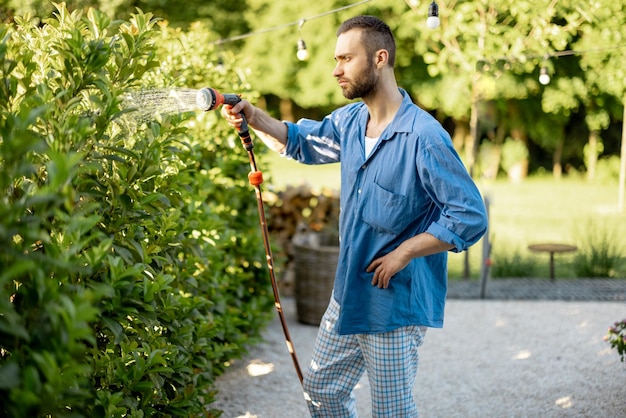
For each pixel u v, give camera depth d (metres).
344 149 2.51
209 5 13.27
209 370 3.40
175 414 2.54
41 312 1.61
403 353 2.40
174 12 12.98
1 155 1.48
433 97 13.92
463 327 4.92
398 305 2.36
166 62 3.92
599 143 14.00
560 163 15.30
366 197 2.40
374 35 2.35
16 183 1.95
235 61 4.64
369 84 2.37
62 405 1.84
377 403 2.43
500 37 5.88
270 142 2.73
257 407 3.52
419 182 2.33
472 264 7.27
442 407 3.52
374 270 2.39
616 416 3.32
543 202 11.66
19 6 5.99
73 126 1.86
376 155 2.38
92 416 2.01
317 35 13.37
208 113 4.33
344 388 2.55
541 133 14.15
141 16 2.25
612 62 6.48
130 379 2.26
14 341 1.63
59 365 1.66
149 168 2.17
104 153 2.17
